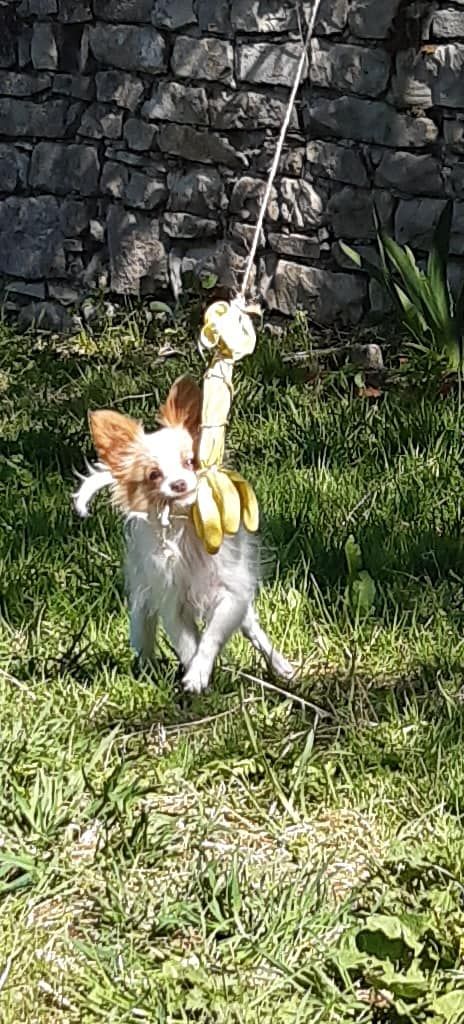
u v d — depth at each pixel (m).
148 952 1.09
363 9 2.48
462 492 1.88
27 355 2.76
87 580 1.67
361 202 2.59
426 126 2.47
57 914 1.15
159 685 1.45
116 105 2.84
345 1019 1.01
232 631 1.33
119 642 1.55
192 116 2.73
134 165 2.85
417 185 2.51
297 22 2.56
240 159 2.70
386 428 2.11
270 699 1.44
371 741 1.36
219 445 1.24
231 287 2.77
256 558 1.38
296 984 1.05
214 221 2.77
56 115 2.95
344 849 1.23
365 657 1.51
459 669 1.47
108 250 2.94
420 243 2.53
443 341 2.34
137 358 2.63
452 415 2.14
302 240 2.67
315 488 1.91
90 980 1.05
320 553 1.71
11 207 3.07
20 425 2.33
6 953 1.09
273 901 1.12
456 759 1.31
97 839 1.22
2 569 1.71
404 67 2.47
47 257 3.03
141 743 1.37
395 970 1.05
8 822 1.24
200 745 1.36
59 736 1.37
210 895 1.14
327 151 2.60
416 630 1.54
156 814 1.26
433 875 1.15
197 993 1.03
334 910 1.13
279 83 2.61
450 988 1.03
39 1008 1.05
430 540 1.74
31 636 1.54
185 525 1.28
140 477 1.25
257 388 2.37
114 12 2.79
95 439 1.26
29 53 2.95
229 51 2.65
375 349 2.45
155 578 1.33
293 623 1.56
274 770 1.32
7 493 1.97
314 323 2.69
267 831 1.25
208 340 1.26
